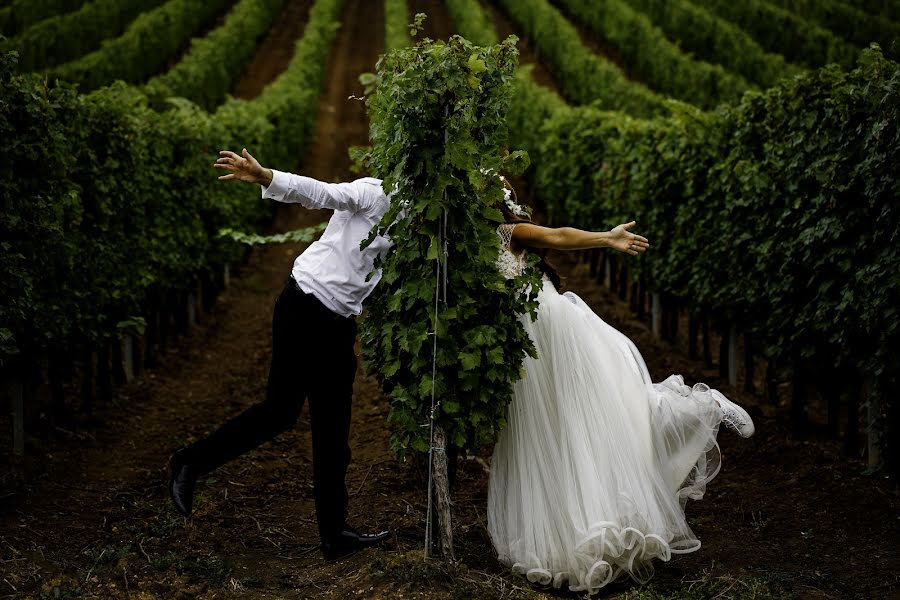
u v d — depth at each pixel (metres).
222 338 14.23
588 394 5.18
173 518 6.34
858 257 7.34
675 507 5.21
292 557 5.72
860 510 6.42
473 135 5.10
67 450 8.23
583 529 4.91
